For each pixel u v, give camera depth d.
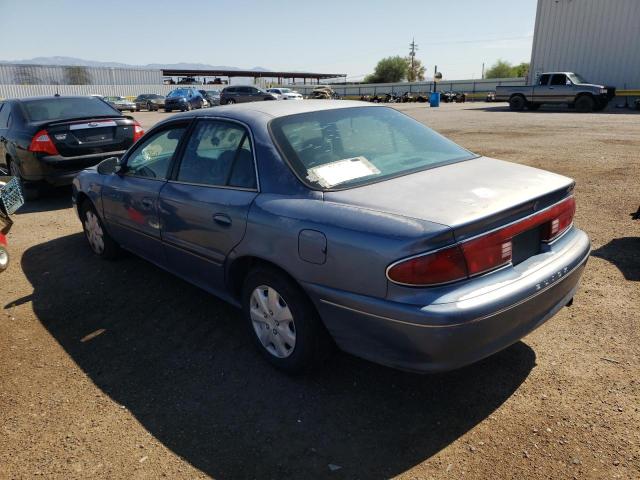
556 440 2.46
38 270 5.04
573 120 17.88
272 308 3.04
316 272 2.63
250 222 2.97
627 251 4.72
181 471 2.39
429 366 2.36
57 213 7.30
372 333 2.48
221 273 3.38
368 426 2.64
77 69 54.28
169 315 3.97
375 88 60.66
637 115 19.69
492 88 52.47
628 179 7.64
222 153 3.38
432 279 2.28
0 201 5.14
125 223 4.44
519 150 10.88
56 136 7.42
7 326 3.88
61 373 3.24
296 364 2.96
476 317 2.28
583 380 2.90
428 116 22.50
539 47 27.47
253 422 2.71
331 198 2.72
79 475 2.39
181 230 3.63
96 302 4.25
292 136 3.12
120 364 3.32
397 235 2.31
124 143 7.98
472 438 2.51
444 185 2.77
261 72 84.44
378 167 3.04
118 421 2.76
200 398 2.93
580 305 3.75
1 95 49.44
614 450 2.38
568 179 3.02
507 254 2.51
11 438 2.65
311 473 2.35
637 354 3.11
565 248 2.88
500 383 2.92
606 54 25.58
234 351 3.41
